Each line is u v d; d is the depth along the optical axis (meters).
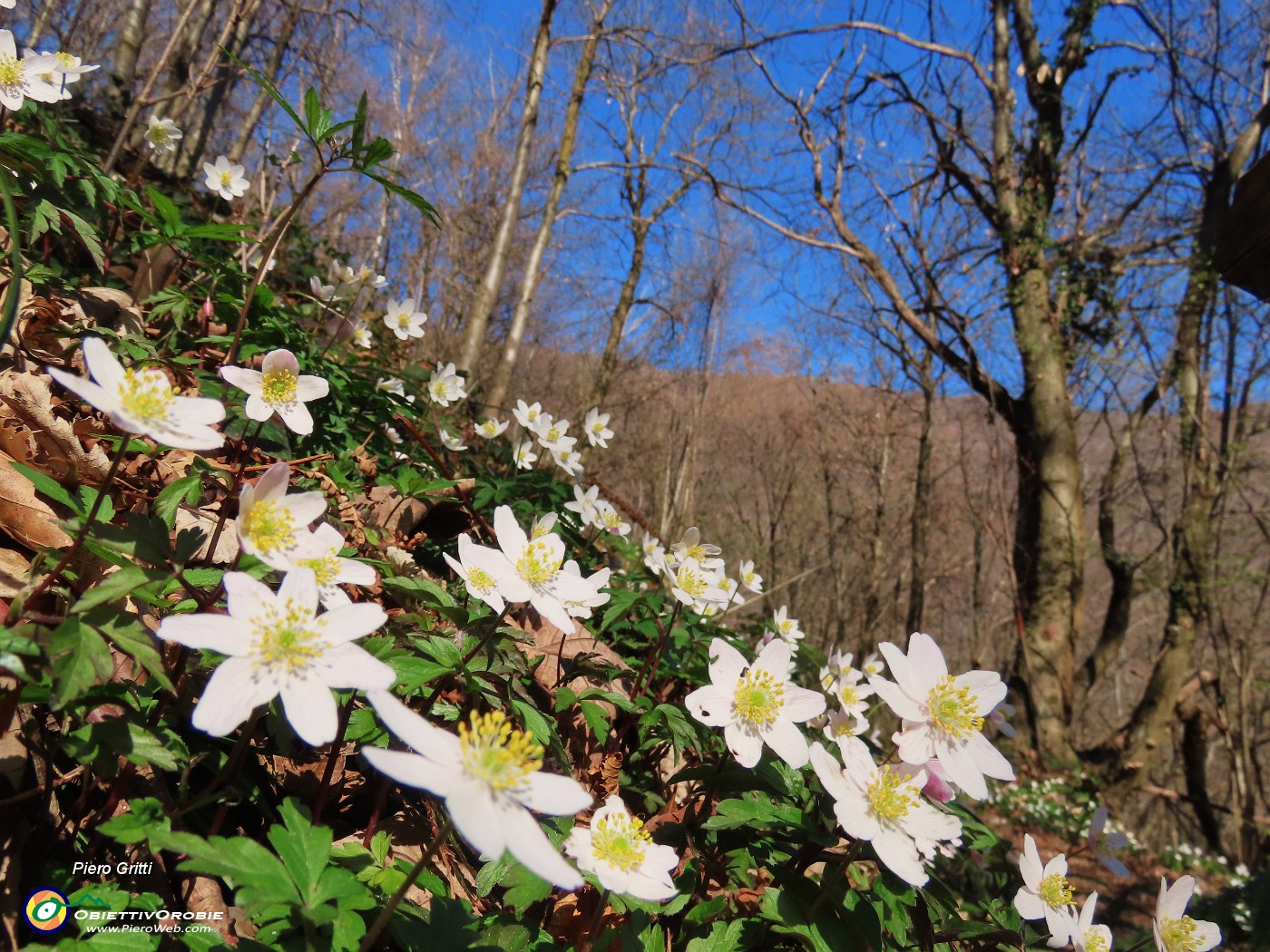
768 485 20.67
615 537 4.03
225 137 11.51
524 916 1.82
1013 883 2.48
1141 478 14.38
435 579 2.85
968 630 24.11
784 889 1.66
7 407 1.95
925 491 17.47
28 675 1.20
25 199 2.95
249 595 1.23
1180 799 11.36
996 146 13.28
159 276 3.18
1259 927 2.73
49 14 6.87
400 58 14.43
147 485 2.17
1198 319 12.45
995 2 13.59
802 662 3.93
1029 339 12.48
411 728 1.10
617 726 2.58
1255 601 13.86
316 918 1.13
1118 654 13.96
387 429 3.55
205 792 1.42
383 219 11.08
